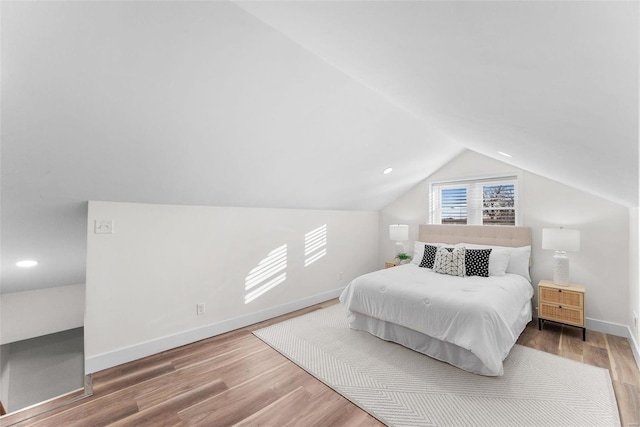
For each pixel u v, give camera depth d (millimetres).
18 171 1769
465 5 614
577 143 1332
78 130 1676
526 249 3525
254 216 3369
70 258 2908
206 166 2412
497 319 2225
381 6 786
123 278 2445
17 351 3068
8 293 3033
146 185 2344
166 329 2684
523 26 605
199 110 1884
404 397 1957
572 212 3371
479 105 1392
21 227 2250
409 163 3980
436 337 2377
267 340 2865
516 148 2145
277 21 1287
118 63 1439
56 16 1162
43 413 1805
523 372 2256
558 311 3049
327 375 2227
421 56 1058
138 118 1765
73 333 3393
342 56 1439
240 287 3234
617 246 3068
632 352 2604
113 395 1990
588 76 692
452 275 3371
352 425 1710
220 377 2215
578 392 1996
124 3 1217
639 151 1072
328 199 4016
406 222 5012
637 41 474
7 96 1362
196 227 2887
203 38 1483
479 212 4242
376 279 3066
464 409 1832
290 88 2025
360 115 2623
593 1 421
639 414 1777
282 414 1802
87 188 2133
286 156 2723
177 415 1790
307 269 4008
